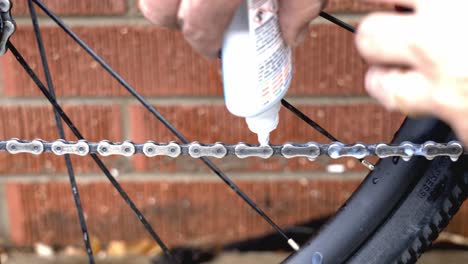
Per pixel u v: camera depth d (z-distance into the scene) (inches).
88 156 31.4
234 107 18.0
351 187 31.5
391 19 15.5
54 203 32.3
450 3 15.2
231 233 32.4
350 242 20.8
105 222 32.5
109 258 32.4
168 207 32.2
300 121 30.5
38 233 32.8
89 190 31.9
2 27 19.7
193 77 30.1
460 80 14.9
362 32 15.8
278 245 32.1
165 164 31.4
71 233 32.7
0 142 21.5
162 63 30.0
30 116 30.8
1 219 32.5
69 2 29.1
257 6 17.1
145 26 29.4
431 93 15.3
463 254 31.4
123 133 31.0
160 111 30.6
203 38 16.8
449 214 20.6
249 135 30.8
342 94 30.1
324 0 17.3
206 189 31.9
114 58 29.9
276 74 17.8
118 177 31.6
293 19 17.2
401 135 20.7
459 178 20.5
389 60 15.6
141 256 32.4
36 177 31.9
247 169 31.5
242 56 17.5
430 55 15.1
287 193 31.7
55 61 29.9
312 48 29.5
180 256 32.0
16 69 30.0
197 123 30.8
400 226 20.7
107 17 29.3
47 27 29.4
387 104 16.0
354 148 20.5
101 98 30.5
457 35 14.9
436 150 19.9
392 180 20.7
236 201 32.0
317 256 20.9
